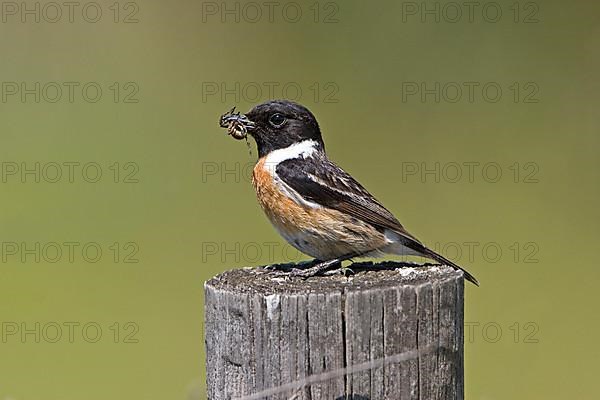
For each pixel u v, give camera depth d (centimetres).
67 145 1912
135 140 1936
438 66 2050
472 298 1577
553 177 1927
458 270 662
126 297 1546
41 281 1584
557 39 2058
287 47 2073
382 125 1997
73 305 1525
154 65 2030
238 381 589
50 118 1980
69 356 1394
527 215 1823
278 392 577
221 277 660
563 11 2058
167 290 1575
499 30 2056
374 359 575
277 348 577
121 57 2019
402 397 578
